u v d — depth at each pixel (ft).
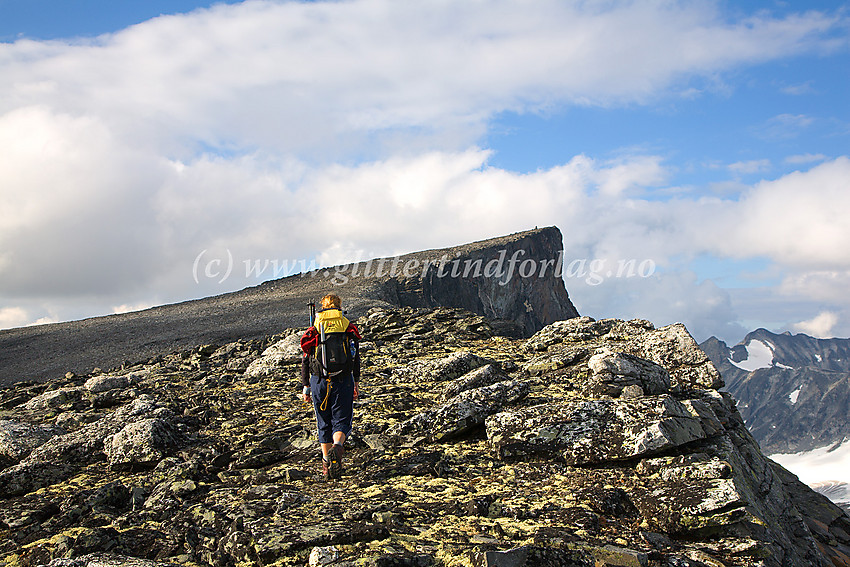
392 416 32.48
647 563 16.92
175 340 164.35
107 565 16.88
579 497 21.57
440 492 22.48
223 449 29.07
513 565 15.87
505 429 26.61
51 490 25.39
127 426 29.25
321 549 16.78
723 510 20.30
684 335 38.11
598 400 26.99
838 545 32.94
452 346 54.03
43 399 43.09
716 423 28.25
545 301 442.09
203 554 18.43
